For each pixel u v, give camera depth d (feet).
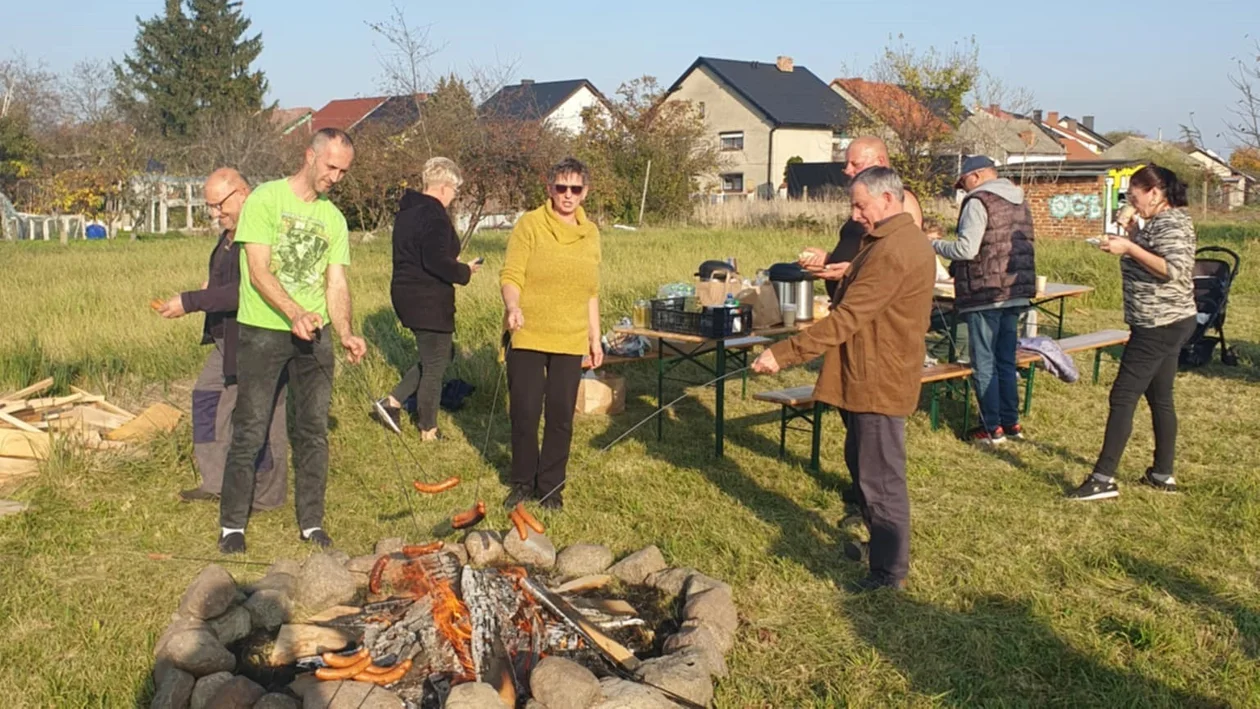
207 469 19.30
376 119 65.92
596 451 23.02
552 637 13.50
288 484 20.38
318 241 16.53
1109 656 13.39
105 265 55.42
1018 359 25.82
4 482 19.69
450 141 55.52
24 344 28.91
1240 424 25.22
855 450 15.64
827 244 67.00
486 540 16.37
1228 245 62.44
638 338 26.68
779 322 23.48
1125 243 18.75
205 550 16.85
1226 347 33.63
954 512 18.80
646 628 14.30
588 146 110.52
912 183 85.46
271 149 111.75
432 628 13.53
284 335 16.52
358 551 17.12
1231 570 16.15
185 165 115.85
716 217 97.25
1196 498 19.47
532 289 18.88
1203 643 13.80
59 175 98.84
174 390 27.32
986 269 23.06
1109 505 19.16
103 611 14.43
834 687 12.71
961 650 13.58
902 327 14.79
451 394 26.43
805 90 163.73
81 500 19.02
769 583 15.62
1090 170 89.35
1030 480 20.77
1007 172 90.38
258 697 11.85
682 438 24.23
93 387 26.66
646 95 119.85
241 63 181.06
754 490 20.29
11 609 14.40
